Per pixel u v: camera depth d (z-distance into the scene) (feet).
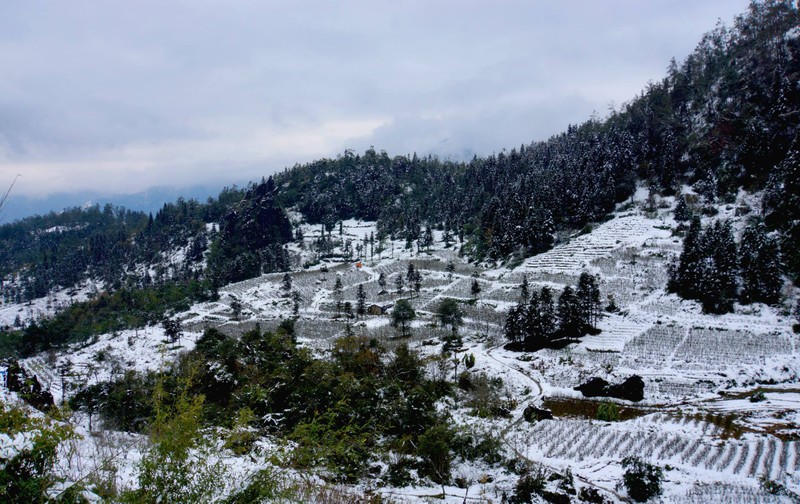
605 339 220.43
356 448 67.67
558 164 501.15
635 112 504.02
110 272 633.20
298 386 92.48
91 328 398.21
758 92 387.96
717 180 362.12
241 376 109.19
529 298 290.56
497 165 625.00
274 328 325.42
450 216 574.56
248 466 36.86
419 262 465.06
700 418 134.92
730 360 185.57
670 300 251.60
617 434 120.16
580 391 167.43
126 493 28.81
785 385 165.17
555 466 95.61
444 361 190.39
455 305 274.98
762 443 110.83
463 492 70.59
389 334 274.77
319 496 46.55
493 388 166.40
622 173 422.41
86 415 105.91
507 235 412.98
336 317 345.10
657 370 182.60
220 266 552.82
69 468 33.40
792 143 299.38
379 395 96.22
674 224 348.79
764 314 223.30
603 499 74.38
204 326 350.23
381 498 59.11
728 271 239.91
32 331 365.20
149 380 112.27
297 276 492.54
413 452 82.38
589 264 323.98
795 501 78.74
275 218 623.77
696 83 464.65
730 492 82.23
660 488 81.46
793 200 264.31
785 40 400.47
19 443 26.94
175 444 30.30
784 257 247.29
